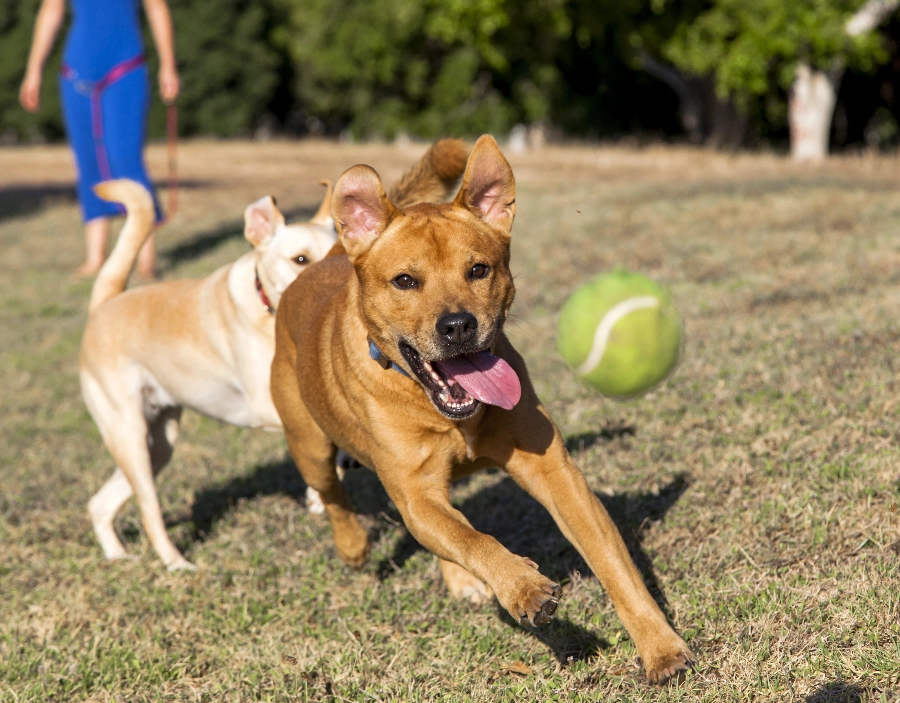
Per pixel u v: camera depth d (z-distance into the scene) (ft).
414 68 98.94
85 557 16.24
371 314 11.21
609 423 17.35
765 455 14.47
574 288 27.81
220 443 21.31
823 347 18.35
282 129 147.64
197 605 13.93
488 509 15.43
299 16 100.89
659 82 102.53
